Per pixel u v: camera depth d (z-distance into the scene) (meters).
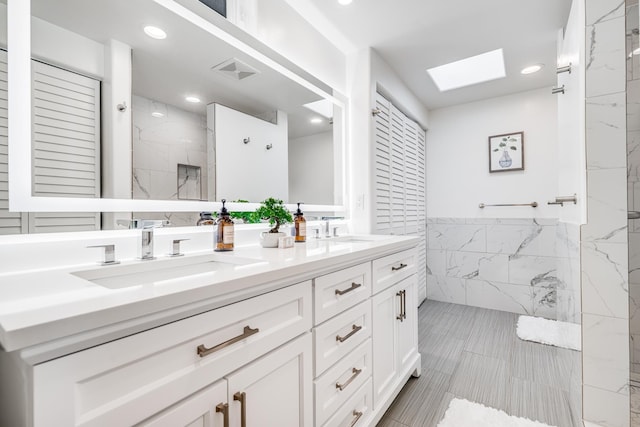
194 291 0.61
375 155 2.33
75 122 0.99
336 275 1.13
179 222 1.28
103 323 0.49
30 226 0.89
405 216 2.91
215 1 1.43
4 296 0.56
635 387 1.78
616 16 1.37
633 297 1.93
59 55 0.96
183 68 1.29
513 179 3.07
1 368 0.55
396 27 2.04
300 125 1.91
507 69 2.59
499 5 1.82
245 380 0.76
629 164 1.95
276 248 1.36
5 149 0.85
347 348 1.19
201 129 1.37
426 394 1.68
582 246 1.42
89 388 0.50
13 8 0.87
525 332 2.47
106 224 1.05
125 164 1.11
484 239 3.21
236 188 1.52
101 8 1.05
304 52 1.95
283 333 0.88
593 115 1.41
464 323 2.74
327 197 2.12
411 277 1.84
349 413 1.21
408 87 2.92
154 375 0.58
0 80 0.85
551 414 1.51
